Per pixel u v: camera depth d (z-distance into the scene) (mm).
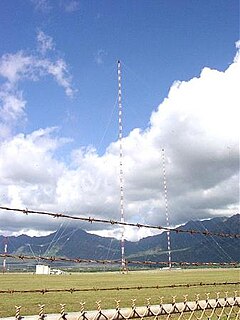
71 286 65062
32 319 6570
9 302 32438
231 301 10469
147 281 75938
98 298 35875
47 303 31266
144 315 8078
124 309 7777
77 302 32031
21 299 35688
